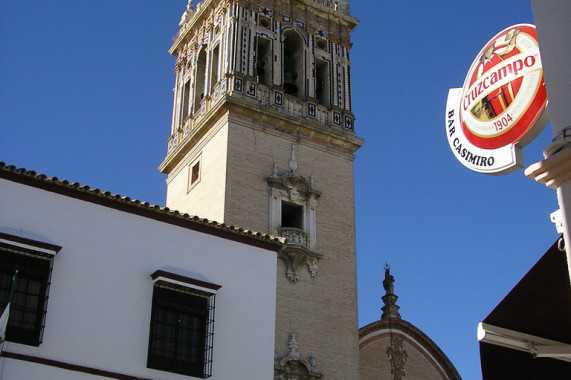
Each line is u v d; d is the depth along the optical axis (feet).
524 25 40.60
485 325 36.94
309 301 119.44
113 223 73.67
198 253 77.15
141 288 72.69
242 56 136.05
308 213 127.34
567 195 29.58
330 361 116.57
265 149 129.29
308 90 140.67
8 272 66.59
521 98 39.50
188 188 135.95
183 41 160.15
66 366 65.98
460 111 43.98
